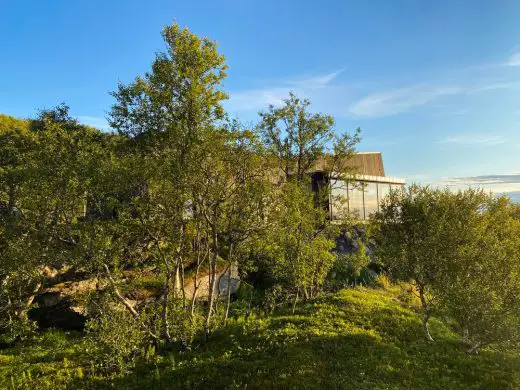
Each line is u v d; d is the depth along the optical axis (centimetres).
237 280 1734
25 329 1195
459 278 1109
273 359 999
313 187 2403
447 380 940
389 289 1869
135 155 1086
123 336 990
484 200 1276
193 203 1119
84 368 1008
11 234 1030
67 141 1100
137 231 1066
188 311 1151
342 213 2023
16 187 1112
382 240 1320
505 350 1174
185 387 889
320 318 1302
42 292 1333
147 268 1245
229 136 1114
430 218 1205
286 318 1307
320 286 1866
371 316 1338
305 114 1977
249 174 1176
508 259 1121
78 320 1330
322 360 996
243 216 1172
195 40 1130
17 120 1767
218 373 941
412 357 1057
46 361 1065
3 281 1185
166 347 1111
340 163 2095
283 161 1936
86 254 994
